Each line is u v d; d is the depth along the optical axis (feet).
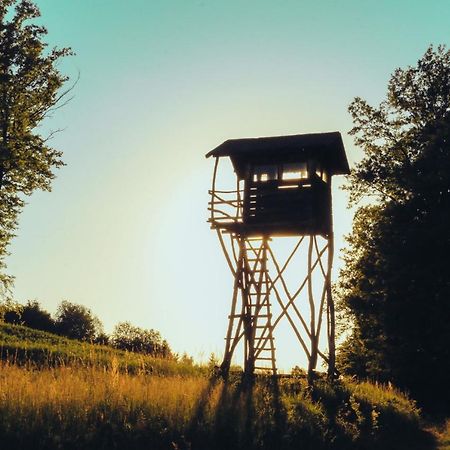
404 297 114.21
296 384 66.28
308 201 78.84
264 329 81.15
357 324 129.18
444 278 112.27
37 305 246.27
